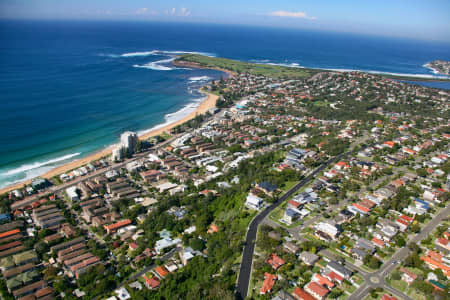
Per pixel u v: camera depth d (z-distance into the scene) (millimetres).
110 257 150500
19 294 125438
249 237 162375
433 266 140875
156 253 152500
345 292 128375
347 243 157375
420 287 127750
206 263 144500
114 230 169000
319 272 138000
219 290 124688
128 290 129875
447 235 161000
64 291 130000
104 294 128625
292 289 129000
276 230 164625
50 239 159250
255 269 140000
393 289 130500
